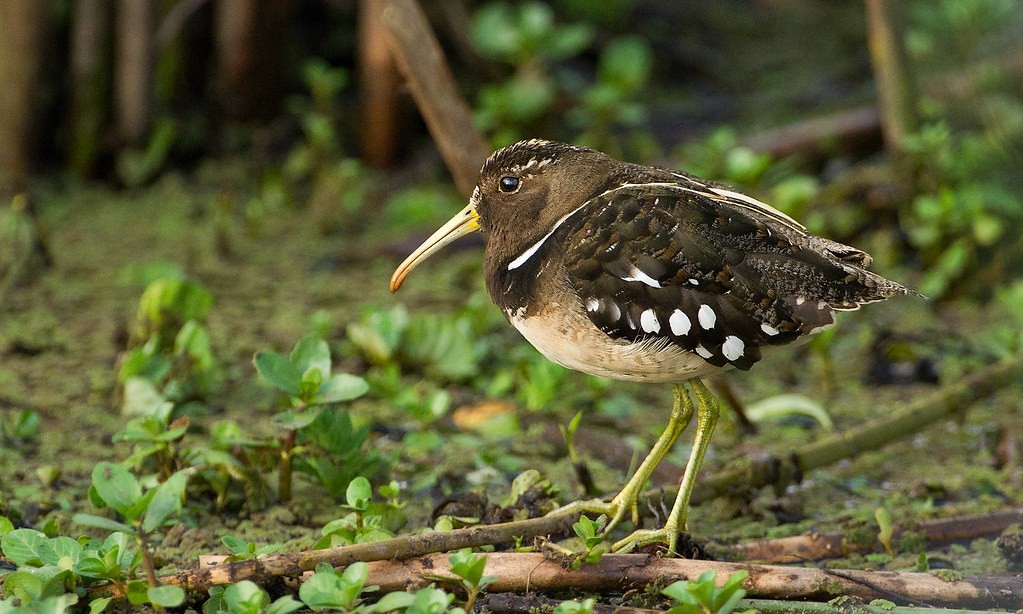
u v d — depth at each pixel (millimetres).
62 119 14828
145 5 14227
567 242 7535
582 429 9430
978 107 13961
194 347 9695
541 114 14391
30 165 14359
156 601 6320
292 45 15695
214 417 9742
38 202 14031
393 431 9695
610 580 7086
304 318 11602
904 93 12672
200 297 10117
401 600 6266
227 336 11180
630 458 9117
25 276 12289
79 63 14320
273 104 15242
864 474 9219
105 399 9992
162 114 15117
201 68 15695
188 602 7055
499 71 15297
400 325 10445
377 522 7559
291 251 13203
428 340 10484
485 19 14398
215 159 15094
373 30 14336
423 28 10352
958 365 10773
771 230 7453
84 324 11391
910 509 8602
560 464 9211
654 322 7352
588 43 16422
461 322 10742
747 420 9711
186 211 14039
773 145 14055
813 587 7047
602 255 7410
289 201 14273
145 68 14352
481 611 6945
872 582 7086
